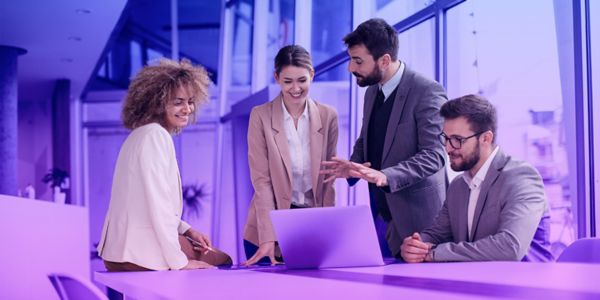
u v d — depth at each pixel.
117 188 2.51
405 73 3.02
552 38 4.06
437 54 4.76
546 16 4.09
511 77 4.34
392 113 2.99
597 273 1.42
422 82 2.97
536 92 4.16
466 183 2.61
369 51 2.96
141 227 2.44
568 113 3.62
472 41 4.61
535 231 2.38
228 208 10.59
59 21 9.14
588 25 3.50
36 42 10.03
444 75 4.75
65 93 12.14
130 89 2.65
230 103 10.98
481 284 1.23
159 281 1.57
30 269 4.86
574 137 3.58
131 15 12.41
